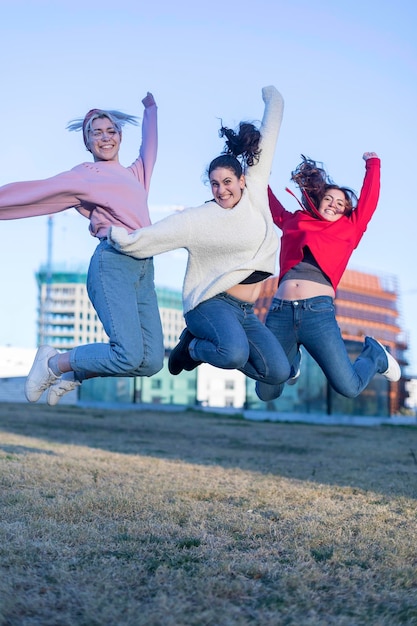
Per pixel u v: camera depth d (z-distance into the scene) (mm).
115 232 4355
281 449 12430
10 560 4145
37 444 10680
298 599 3689
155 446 11984
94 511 5480
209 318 4594
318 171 5297
